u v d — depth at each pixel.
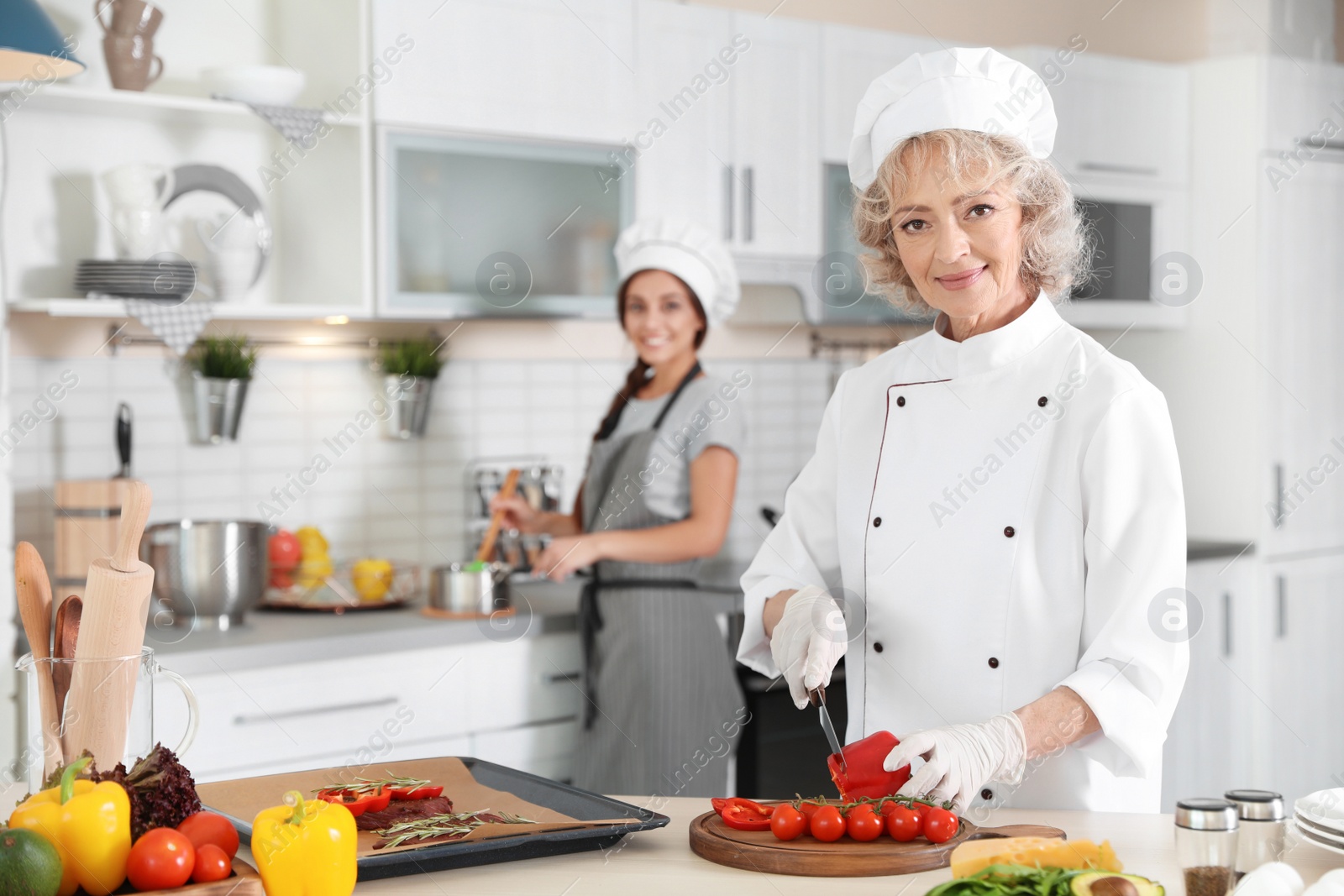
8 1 1.91
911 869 1.01
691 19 2.80
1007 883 0.86
